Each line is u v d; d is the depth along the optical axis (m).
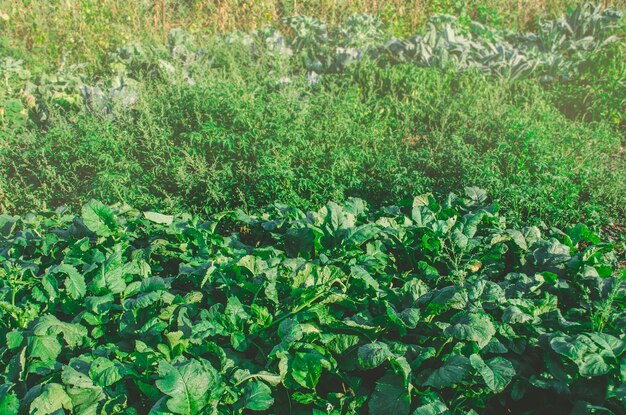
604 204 6.10
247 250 4.67
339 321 3.66
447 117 7.30
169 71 8.48
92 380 3.15
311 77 9.01
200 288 4.06
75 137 6.65
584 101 8.47
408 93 8.29
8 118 7.62
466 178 5.91
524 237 4.68
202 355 3.55
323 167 6.24
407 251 4.60
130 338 3.66
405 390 3.32
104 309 3.71
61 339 3.62
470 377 3.35
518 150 6.37
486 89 8.19
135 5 11.43
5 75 8.67
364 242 4.70
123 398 3.19
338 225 4.70
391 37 10.60
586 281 4.11
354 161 6.31
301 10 12.19
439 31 10.20
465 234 4.67
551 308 3.85
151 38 10.62
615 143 7.39
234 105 6.46
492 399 3.55
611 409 3.21
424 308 3.83
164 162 6.07
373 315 3.86
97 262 4.07
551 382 3.34
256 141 6.18
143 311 3.78
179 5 12.02
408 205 5.40
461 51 9.51
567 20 10.78
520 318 3.57
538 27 12.00
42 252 4.61
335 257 4.41
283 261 4.20
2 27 10.66
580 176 6.27
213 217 5.06
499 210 5.57
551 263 4.39
